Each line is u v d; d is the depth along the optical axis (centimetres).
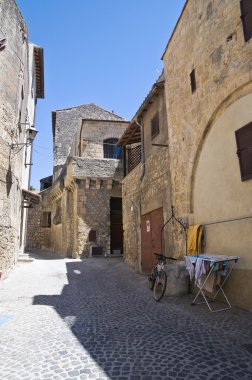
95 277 975
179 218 734
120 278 943
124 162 1359
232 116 554
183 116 745
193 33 711
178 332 418
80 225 1680
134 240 1138
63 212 2064
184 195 719
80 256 1647
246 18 521
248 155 502
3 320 491
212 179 611
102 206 1741
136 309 557
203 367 309
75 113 2480
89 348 368
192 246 646
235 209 533
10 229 1025
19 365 323
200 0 678
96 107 2533
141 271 1020
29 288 775
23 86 1169
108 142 1947
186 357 334
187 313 510
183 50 763
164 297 645
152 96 946
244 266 503
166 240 816
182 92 758
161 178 877
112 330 437
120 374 299
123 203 1343
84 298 661
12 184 1023
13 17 1029
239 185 525
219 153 591
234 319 457
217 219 586
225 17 582
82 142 1886
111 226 1800
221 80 584
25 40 1159
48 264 1342
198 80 677
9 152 980
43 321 486
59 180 2103
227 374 293
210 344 369
